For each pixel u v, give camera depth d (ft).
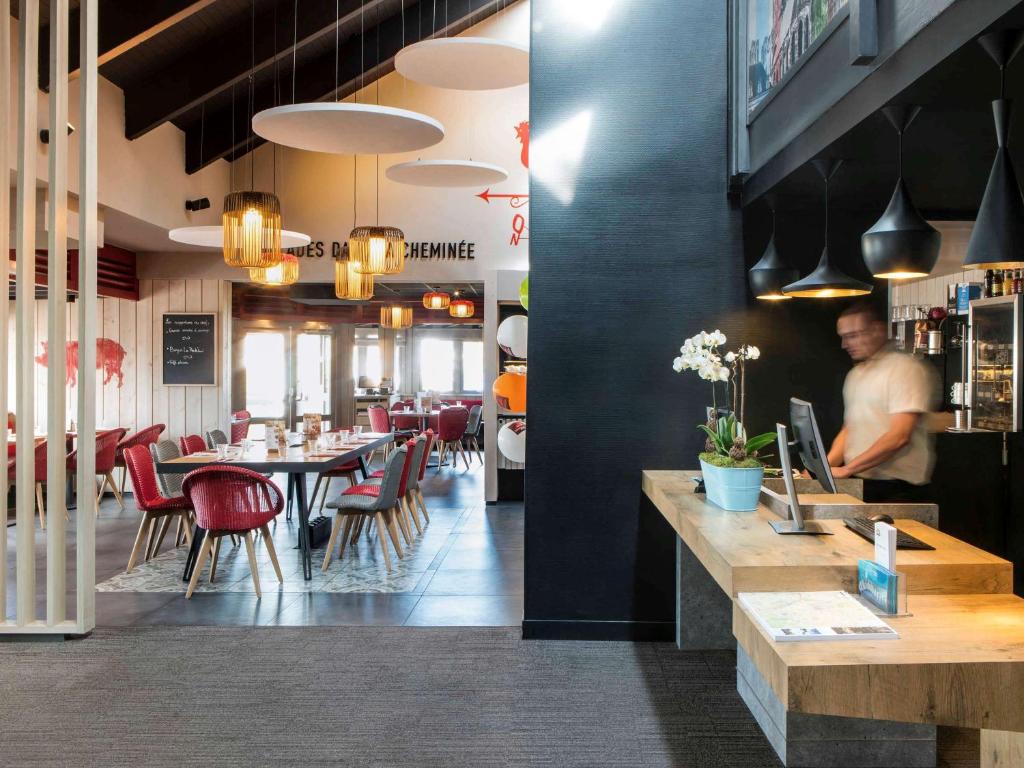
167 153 28.53
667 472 15.76
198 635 16.07
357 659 14.74
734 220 16.07
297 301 49.19
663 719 12.19
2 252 15.60
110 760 10.84
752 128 15.26
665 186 16.11
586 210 16.12
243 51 25.16
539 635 15.97
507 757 10.94
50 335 15.79
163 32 23.40
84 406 15.89
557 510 16.05
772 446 16.06
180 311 34.60
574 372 16.08
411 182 25.72
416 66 20.31
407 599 18.79
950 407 22.59
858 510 11.52
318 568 21.88
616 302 16.11
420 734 11.63
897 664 6.98
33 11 15.52
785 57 13.23
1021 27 7.37
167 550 24.00
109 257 31.86
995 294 20.80
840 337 16.07
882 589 8.35
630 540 15.99
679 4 16.17
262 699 12.89
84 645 15.48
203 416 34.65
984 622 8.03
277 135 18.25
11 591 19.54
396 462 21.59
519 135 33.40
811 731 10.53
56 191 15.62
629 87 16.17
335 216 33.68
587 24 16.25
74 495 31.55
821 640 7.50
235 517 18.76
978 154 12.19
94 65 15.87
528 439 16.07
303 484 20.89
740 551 9.58
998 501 15.87
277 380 48.80
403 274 33.42
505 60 19.83
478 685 13.51
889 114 9.88
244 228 20.30
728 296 16.08
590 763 10.78
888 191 14.56
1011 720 6.98
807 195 14.67
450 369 61.93
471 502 32.83
